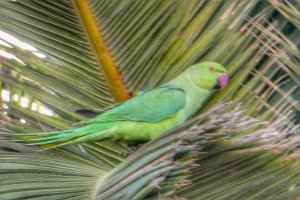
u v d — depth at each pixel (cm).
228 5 994
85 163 937
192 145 772
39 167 871
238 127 811
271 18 1000
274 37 959
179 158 788
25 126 973
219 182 852
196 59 988
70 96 1005
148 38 1011
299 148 888
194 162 855
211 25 992
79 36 1034
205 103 962
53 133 880
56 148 938
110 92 1014
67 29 1038
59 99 999
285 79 980
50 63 1017
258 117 929
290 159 858
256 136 854
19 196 828
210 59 980
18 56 1012
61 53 1026
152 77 1001
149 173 738
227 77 948
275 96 956
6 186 836
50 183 845
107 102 1010
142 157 769
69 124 977
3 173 864
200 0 1001
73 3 1045
